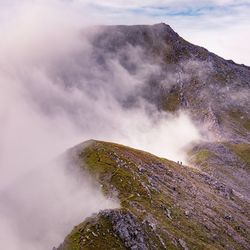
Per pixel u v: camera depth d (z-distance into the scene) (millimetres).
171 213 111625
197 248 101562
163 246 92688
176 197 126062
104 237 83250
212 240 113125
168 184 132875
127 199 106250
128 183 113375
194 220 117000
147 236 91375
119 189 110000
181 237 101250
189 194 137875
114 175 115750
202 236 110562
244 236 132625
